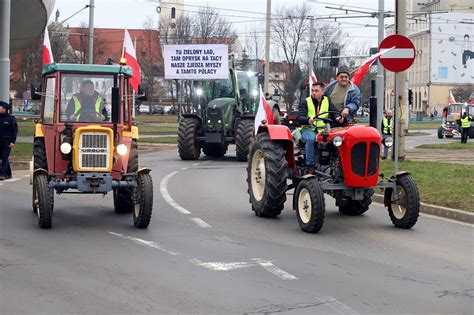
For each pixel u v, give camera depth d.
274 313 6.87
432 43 96.00
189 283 7.99
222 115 26.91
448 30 95.62
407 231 11.54
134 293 7.55
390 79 63.88
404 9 21.95
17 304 7.11
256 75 29.09
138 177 11.59
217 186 18.00
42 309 6.95
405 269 8.80
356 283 8.07
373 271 8.67
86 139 11.26
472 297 7.54
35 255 9.43
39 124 12.64
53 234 11.01
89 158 11.28
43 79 12.55
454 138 49.75
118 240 10.52
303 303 7.23
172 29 75.62
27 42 51.00
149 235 10.96
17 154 27.23
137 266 8.81
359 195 11.51
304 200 11.44
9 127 19.36
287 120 13.88
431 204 13.82
